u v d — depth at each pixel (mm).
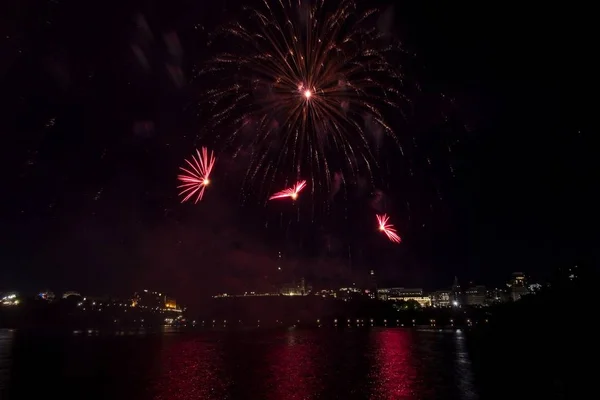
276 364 56250
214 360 61531
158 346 87250
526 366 33812
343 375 44938
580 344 26406
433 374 43250
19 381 42094
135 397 34594
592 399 23469
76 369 50781
